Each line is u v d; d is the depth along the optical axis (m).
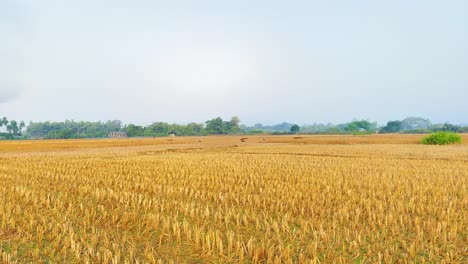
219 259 7.16
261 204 11.48
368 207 10.17
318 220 9.46
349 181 15.55
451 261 6.91
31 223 8.91
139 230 8.92
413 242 7.50
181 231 8.81
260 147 48.47
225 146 52.88
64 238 8.23
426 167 21.53
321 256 7.19
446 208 10.72
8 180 16.53
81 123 185.62
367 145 51.91
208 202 11.98
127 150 43.62
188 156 31.02
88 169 20.75
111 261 6.94
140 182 15.95
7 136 160.12
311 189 13.56
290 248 7.57
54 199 12.38
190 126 169.00
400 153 34.62
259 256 7.12
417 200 11.88
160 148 48.41
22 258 7.27
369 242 7.96
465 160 26.94
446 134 54.69
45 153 37.78
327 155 32.69
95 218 10.12
